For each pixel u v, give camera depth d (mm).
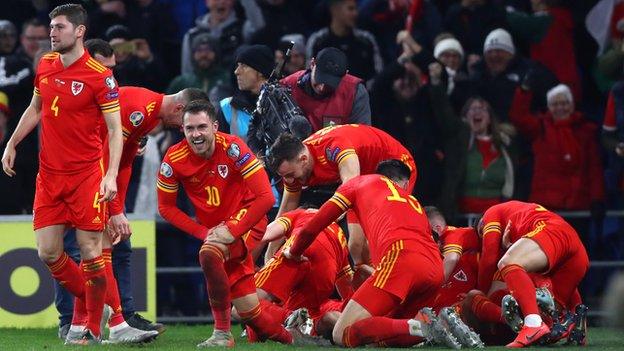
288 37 35312
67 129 22078
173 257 34750
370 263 25172
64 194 22266
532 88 35594
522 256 23875
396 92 34469
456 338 22234
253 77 29000
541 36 38219
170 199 22969
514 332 24641
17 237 29875
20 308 29797
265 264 25422
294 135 25266
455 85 36062
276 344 23391
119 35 34781
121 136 22219
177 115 23766
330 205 22781
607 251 35750
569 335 23969
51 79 22094
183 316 34219
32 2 38719
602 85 38094
